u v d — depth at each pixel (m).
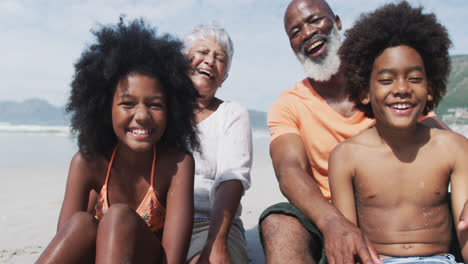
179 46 2.40
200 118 3.05
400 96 2.11
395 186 2.19
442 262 1.99
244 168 2.74
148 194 2.29
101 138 2.30
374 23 2.29
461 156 2.12
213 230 2.35
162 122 2.14
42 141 20.95
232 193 2.54
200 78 3.08
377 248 2.23
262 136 31.45
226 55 3.21
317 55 3.24
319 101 2.94
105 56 2.14
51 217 5.14
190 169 2.29
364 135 2.35
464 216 1.89
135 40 2.16
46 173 9.66
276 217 2.28
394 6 2.32
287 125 3.01
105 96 2.21
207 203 2.84
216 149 2.90
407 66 2.12
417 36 2.14
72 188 2.30
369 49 2.27
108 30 2.23
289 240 2.15
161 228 2.34
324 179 2.94
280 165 2.64
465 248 2.03
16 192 7.05
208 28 3.19
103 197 2.32
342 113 2.94
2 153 14.70
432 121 2.77
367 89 2.40
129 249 1.69
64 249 1.73
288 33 3.50
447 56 2.36
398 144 2.20
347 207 2.29
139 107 2.08
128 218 1.74
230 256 2.41
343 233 1.94
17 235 4.30
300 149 2.82
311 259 2.13
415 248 2.13
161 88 2.15
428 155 2.17
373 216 2.23
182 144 2.37
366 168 2.25
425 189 2.15
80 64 2.23
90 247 1.80
